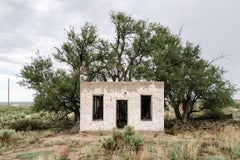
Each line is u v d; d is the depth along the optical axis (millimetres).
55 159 12992
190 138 18969
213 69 29453
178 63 30172
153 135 21250
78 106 29281
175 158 12516
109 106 22938
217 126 25344
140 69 29781
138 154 13086
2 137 19156
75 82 27922
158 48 30500
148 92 22984
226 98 29688
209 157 12711
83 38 29406
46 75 29734
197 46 29922
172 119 32312
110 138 15125
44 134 22531
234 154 13086
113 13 32594
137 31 32500
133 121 22719
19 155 14570
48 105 26781
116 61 32281
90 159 13117
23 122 29203
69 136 21375
